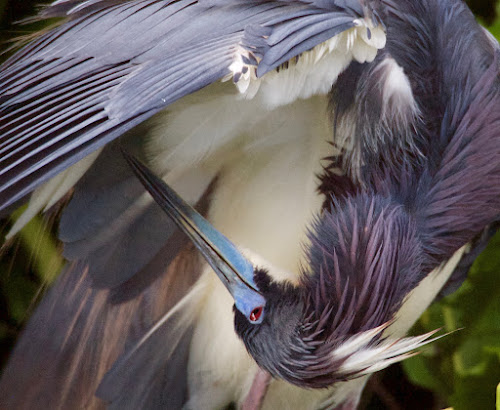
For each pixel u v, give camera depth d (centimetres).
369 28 539
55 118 533
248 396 553
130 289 550
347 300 541
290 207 550
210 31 536
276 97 540
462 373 557
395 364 560
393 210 544
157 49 536
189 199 549
